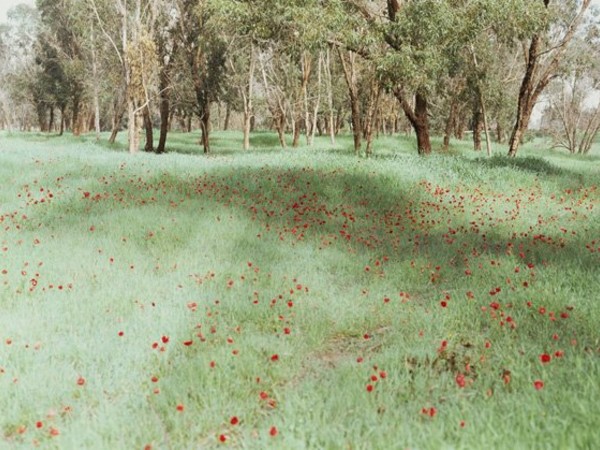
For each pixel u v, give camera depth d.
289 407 3.91
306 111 45.28
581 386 3.92
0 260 7.70
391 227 10.74
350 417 3.77
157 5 32.09
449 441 3.30
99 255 8.16
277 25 21.08
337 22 18.81
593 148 72.69
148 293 6.54
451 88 40.81
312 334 5.50
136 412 4.04
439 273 7.50
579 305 5.77
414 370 4.57
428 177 16.02
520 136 23.75
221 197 12.61
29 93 66.25
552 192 15.16
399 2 21.67
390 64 18.56
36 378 4.43
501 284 6.90
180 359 4.90
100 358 4.88
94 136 55.28
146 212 10.87
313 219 11.13
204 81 34.94
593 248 8.59
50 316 5.79
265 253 8.52
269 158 21.05
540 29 19.94
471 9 18.56
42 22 58.22
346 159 19.36
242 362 4.71
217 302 6.26
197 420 3.92
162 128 35.16
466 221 11.56
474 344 5.10
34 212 11.10
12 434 3.94
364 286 7.13
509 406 3.71
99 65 45.41
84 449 3.51
